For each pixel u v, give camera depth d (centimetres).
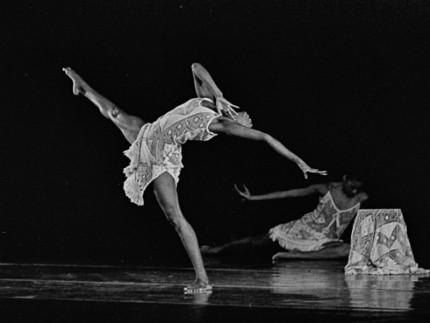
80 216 2186
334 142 2134
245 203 2186
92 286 1121
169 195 1061
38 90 2195
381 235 1345
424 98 2062
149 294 1026
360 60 2081
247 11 2084
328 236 1703
